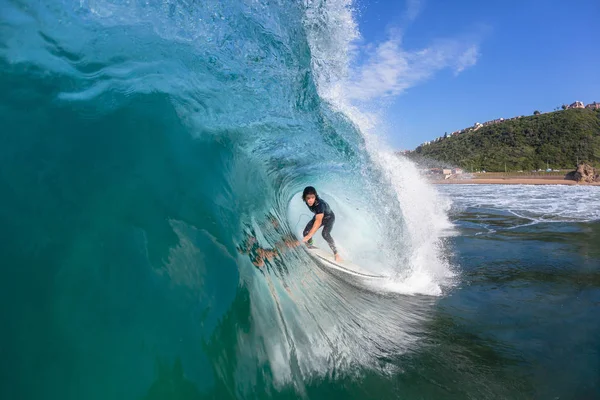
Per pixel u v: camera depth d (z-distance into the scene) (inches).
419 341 146.9
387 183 239.6
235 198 142.2
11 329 67.6
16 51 103.5
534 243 339.3
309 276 171.0
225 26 150.6
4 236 77.3
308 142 211.3
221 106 152.9
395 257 237.1
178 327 83.7
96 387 67.7
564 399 113.4
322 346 119.3
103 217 91.3
